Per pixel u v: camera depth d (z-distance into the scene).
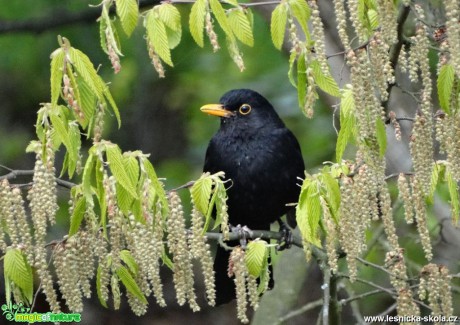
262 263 8.93
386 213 8.96
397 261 9.59
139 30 19.95
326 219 8.52
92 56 20.33
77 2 19.25
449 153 8.75
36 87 23.48
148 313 23.91
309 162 19.59
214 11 8.42
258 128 13.48
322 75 8.54
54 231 19.55
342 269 14.52
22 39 20.23
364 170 8.73
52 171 8.18
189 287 8.78
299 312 13.55
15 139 23.47
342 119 8.81
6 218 8.55
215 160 13.63
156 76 22.77
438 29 8.77
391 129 14.03
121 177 8.17
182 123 23.80
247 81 20.88
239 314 8.78
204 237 8.78
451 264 16.14
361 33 8.38
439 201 15.10
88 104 8.44
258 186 13.45
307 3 8.68
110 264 9.10
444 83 8.41
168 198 8.66
